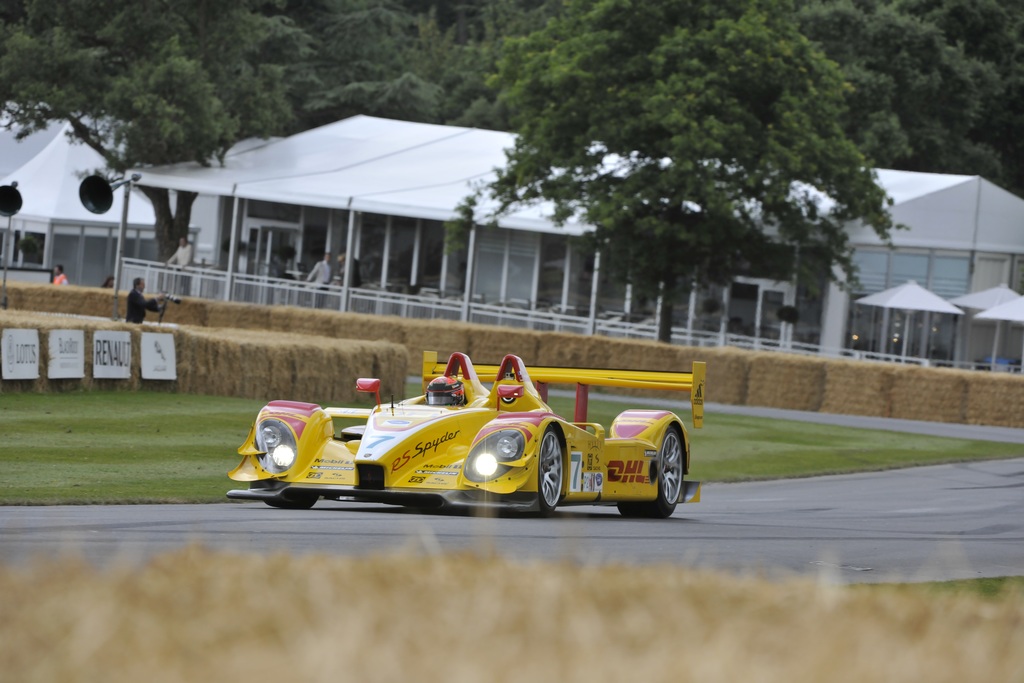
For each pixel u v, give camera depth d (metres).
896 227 143.12
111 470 45.88
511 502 35.44
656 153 138.62
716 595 9.99
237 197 158.75
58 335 70.38
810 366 118.19
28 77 163.00
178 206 173.75
